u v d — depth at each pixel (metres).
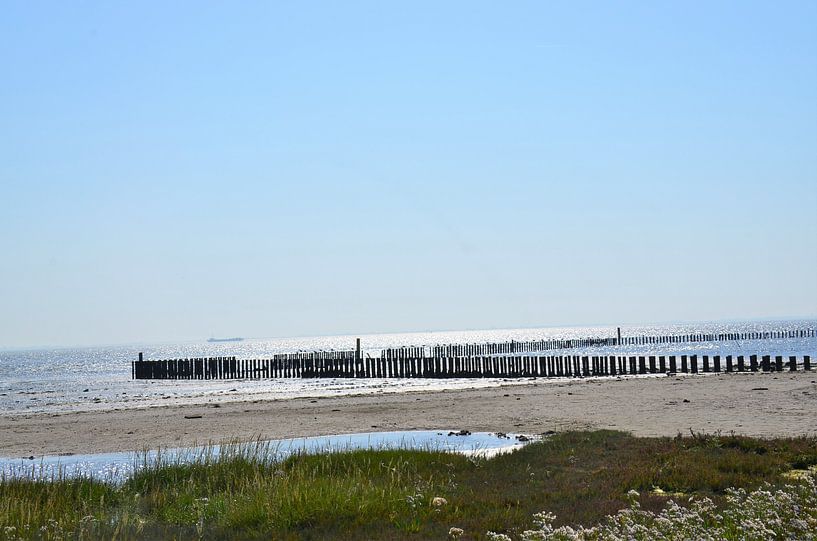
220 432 25.86
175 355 185.00
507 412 28.66
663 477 13.02
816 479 12.12
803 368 51.53
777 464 13.77
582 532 8.91
